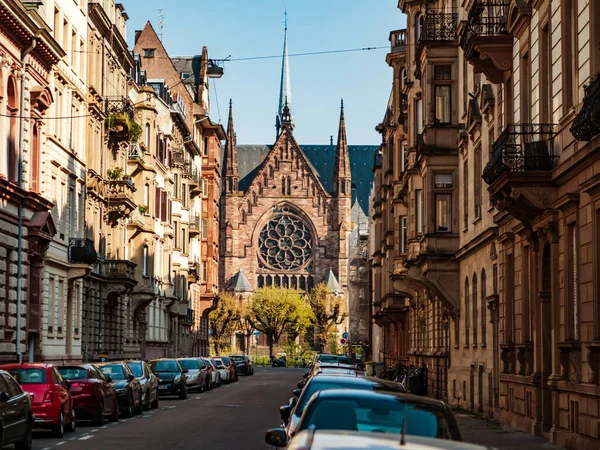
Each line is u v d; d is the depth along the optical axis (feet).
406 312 236.84
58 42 165.89
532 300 97.04
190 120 363.76
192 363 197.26
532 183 87.20
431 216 151.53
